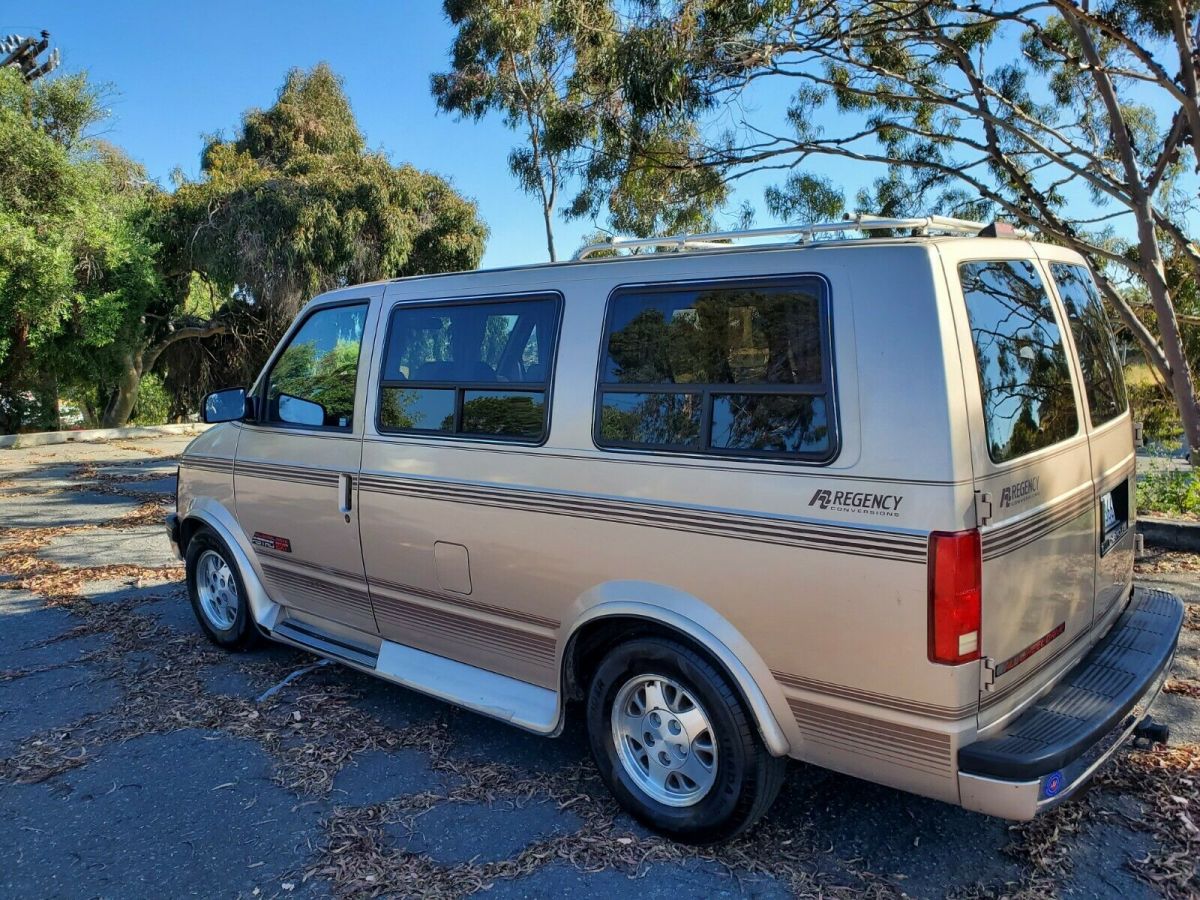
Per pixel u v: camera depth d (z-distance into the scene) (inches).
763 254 116.8
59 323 719.7
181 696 183.9
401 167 916.6
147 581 281.1
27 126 719.7
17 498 464.1
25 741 164.1
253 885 119.0
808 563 108.0
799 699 112.1
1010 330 117.1
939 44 381.4
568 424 133.0
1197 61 296.2
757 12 355.9
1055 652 120.9
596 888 116.6
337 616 180.9
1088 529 130.7
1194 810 131.0
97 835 131.9
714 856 123.3
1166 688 174.4
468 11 584.7
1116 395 153.6
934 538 98.8
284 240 826.2
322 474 172.9
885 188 478.0
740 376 116.3
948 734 101.0
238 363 1020.5
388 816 135.5
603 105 454.0
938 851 123.6
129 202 837.2
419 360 157.9
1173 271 418.0
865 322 106.2
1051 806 102.7
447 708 176.9
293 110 1011.9
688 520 118.4
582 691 139.5
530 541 137.4
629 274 130.0
